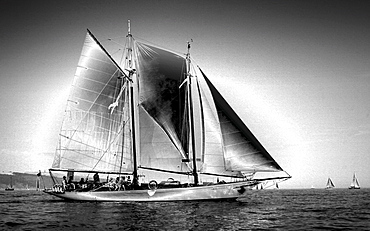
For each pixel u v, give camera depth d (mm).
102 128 45281
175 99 46344
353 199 69750
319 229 27547
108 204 42969
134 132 47438
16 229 27312
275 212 38594
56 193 45875
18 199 62531
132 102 47688
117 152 45938
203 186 43438
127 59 48562
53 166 44125
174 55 47688
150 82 47031
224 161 42219
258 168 41000
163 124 46062
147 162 46219
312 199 69000
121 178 45688
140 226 28203
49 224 29531
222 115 42594
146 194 43625
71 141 44281
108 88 45938
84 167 44344
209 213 35625
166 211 36875
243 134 41812
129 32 48938
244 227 28047
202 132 44031
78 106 44625
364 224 30172
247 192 44000
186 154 45094
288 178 43125
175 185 44031
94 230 26656
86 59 44844
